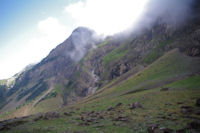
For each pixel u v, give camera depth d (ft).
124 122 116.26
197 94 190.08
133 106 184.75
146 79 556.51
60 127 120.88
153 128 85.10
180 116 111.45
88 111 222.48
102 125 112.06
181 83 305.32
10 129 135.33
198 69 429.79
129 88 542.57
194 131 74.33
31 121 173.47
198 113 111.65
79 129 107.65
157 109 151.94
